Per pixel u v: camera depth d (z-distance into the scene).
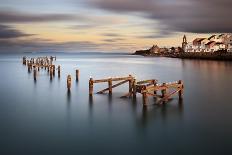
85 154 15.42
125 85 41.47
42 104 28.72
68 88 36.72
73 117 23.34
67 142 17.23
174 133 18.84
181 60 137.50
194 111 24.69
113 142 17.23
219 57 116.75
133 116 23.28
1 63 110.50
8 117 23.42
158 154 15.39
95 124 21.16
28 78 54.09
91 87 32.22
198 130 19.38
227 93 34.41
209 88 38.88
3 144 16.92
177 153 15.49
